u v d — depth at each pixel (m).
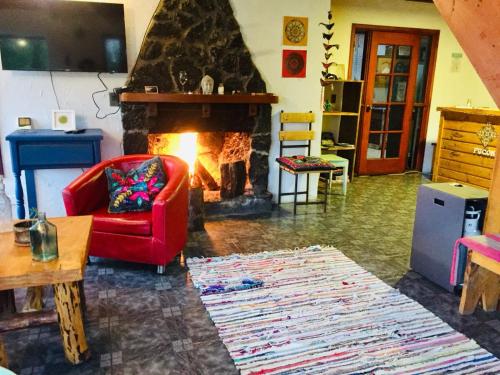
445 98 6.47
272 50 4.31
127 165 3.38
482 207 2.62
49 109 3.75
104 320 2.36
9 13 3.38
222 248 3.43
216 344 2.16
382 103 6.15
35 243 1.81
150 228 2.83
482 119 5.14
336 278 2.92
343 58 5.82
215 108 4.09
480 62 2.16
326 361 2.03
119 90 3.81
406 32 6.02
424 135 6.54
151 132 3.92
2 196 2.15
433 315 2.46
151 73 3.89
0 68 3.58
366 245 3.56
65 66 3.61
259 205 4.43
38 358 2.03
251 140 4.36
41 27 3.47
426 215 2.90
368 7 5.74
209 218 4.21
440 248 2.79
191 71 4.01
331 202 4.87
